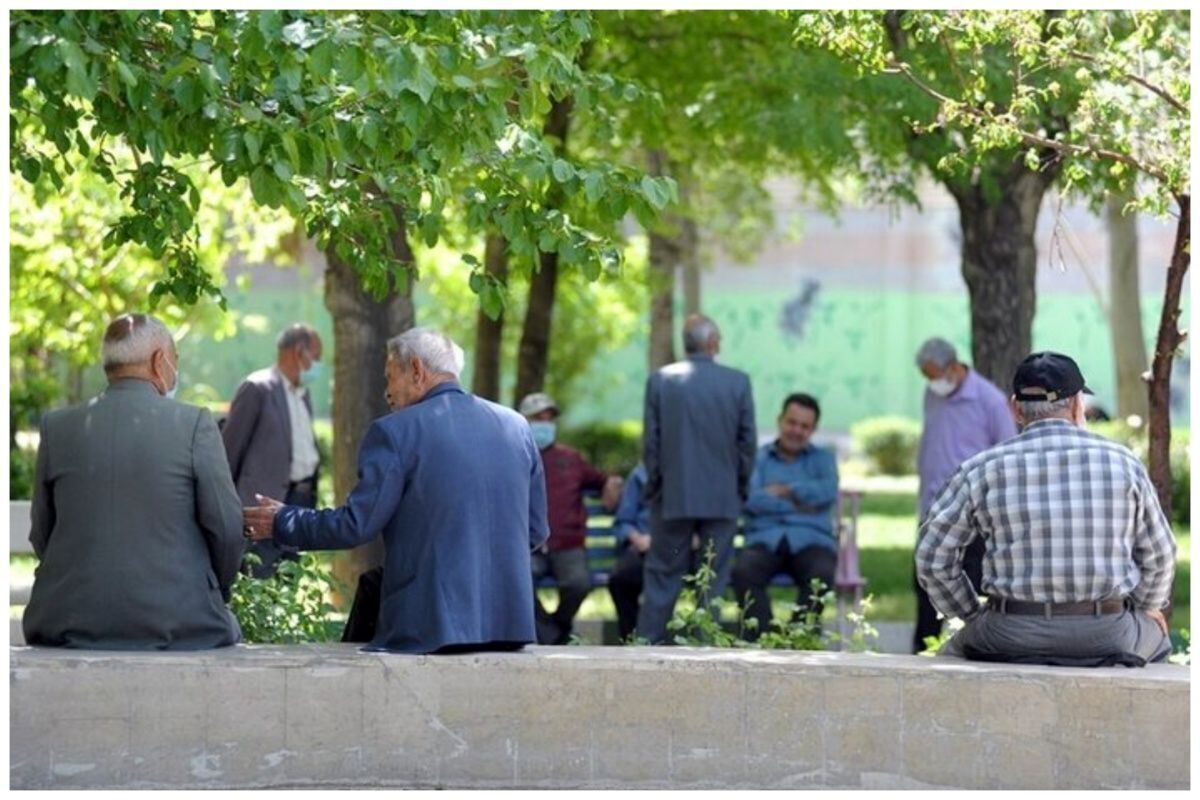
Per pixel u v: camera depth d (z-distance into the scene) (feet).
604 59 52.54
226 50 23.94
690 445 42.19
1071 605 24.58
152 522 24.95
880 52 31.68
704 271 143.95
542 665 24.67
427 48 23.35
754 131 46.32
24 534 42.88
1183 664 26.20
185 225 27.48
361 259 28.43
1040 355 25.31
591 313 100.42
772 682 24.61
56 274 54.39
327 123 24.02
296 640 28.53
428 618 25.04
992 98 40.68
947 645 26.17
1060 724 23.97
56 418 25.27
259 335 104.53
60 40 21.59
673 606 42.45
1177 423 126.93
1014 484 24.75
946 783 24.26
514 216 26.04
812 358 148.66
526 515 26.04
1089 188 36.63
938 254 146.92
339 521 25.09
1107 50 30.66
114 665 24.02
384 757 24.52
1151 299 130.52
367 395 41.70
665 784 24.66
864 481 114.42
